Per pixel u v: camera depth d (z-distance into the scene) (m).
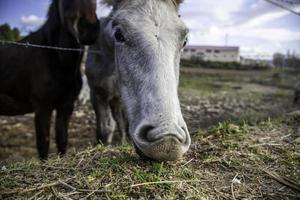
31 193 0.55
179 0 0.75
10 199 0.54
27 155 1.35
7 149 1.43
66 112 1.14
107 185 0.57
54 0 1.04
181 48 0.68
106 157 0.70
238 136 0.81
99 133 1.12
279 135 0.83
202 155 0.71
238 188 0.59
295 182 0.62
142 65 0.62
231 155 0.70
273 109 2.10
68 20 0.97
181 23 0.67
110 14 0.84
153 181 0.58
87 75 1.13
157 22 0.65
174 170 0.63
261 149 0.74
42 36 1.07
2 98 1.17
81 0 0.95
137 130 0.57
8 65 1.12
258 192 0.59
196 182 0.60
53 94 1.06
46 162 0.69
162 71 0.60
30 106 1.17
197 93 2.91
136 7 0.68
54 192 0.55
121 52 0.69
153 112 0.56
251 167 0.66
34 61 1.06
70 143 1.44
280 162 0.69
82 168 0.65
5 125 1.80
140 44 0.63
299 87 2.37
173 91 0.59
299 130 0.87
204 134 0.84
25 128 1.76
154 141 0.54
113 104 1.13
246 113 1.65
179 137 0.54
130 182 0.58
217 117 1.54
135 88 0.64
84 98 2.18
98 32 0.99
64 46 1.03
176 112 0.57
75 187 0.57
